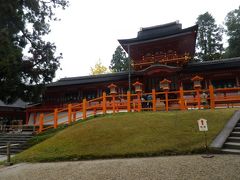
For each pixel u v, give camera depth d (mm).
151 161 7703
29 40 26984
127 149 9258
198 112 12586
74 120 18469
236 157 7203
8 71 20719
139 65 28094
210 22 55938
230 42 47594
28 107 31766
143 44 28000
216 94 22750
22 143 15984
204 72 24312
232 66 23406
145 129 11031
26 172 8117
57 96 32656
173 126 10844
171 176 5988
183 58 25859
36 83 26844
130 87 26000
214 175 5754
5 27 19156
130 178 6180
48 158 9914
